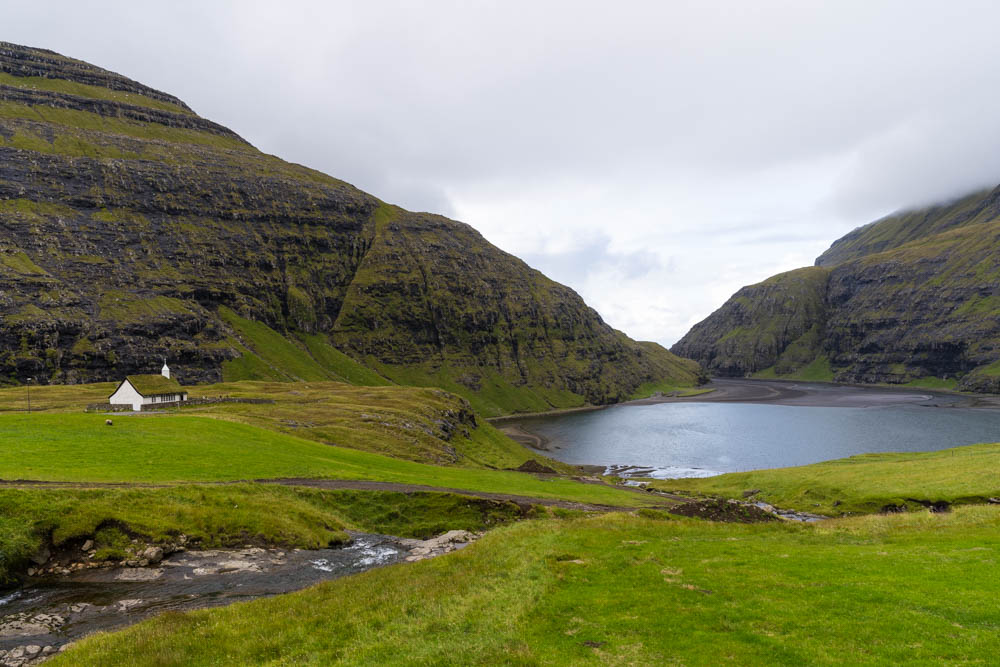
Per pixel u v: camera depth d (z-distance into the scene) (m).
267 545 42.38
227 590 33.94
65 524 37.72
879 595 22.80
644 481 139.62
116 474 50.03
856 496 87.75
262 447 72.06
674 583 26.84
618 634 21.19
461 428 177.50
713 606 23.25
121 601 31.69
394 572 33.50
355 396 170.25
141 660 21.88
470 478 81.88
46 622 28.81
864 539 36.47
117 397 108.56
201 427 76.94
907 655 17.45
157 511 41.78
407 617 24.73
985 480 81.12
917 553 29.98
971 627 19.22
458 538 47.78
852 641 18.80
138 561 36.81
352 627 24.38
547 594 26.19
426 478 72.62
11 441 58.06
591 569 30.14
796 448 199.75
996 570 25.09
